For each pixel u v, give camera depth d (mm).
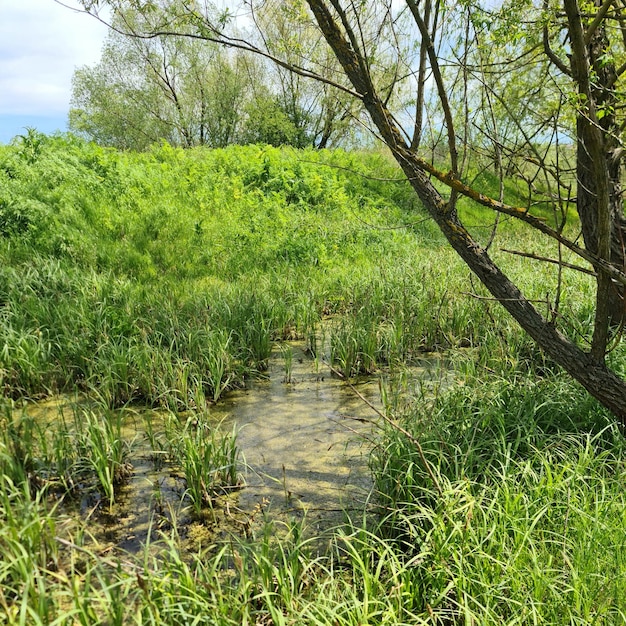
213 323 7512
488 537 3268
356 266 11375
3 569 3043
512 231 15961
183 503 4438
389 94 4023
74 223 10227
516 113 4625
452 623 3230
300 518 4250
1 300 7484
